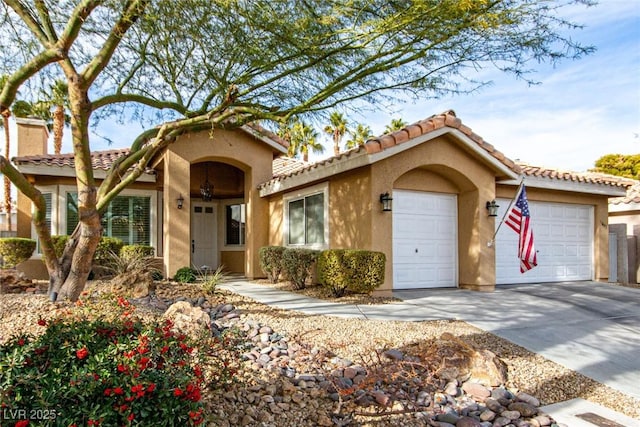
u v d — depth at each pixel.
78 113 7.66
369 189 11.38
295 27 7.36
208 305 9.45
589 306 10.98
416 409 5.13
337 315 8.96
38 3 7.28
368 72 7.74
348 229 12.21
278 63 8.26
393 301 10.75
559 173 15.30
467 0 6.23
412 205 13.05
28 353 3.46
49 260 8.55
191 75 9.11
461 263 13.55
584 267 16.52
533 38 7.09
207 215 20.02
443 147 12.45
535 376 6.44
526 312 9.93
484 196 13.10
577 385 6.25
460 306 10.34
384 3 7.02
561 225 16.14
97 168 14.91
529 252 12.20
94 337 3.93
